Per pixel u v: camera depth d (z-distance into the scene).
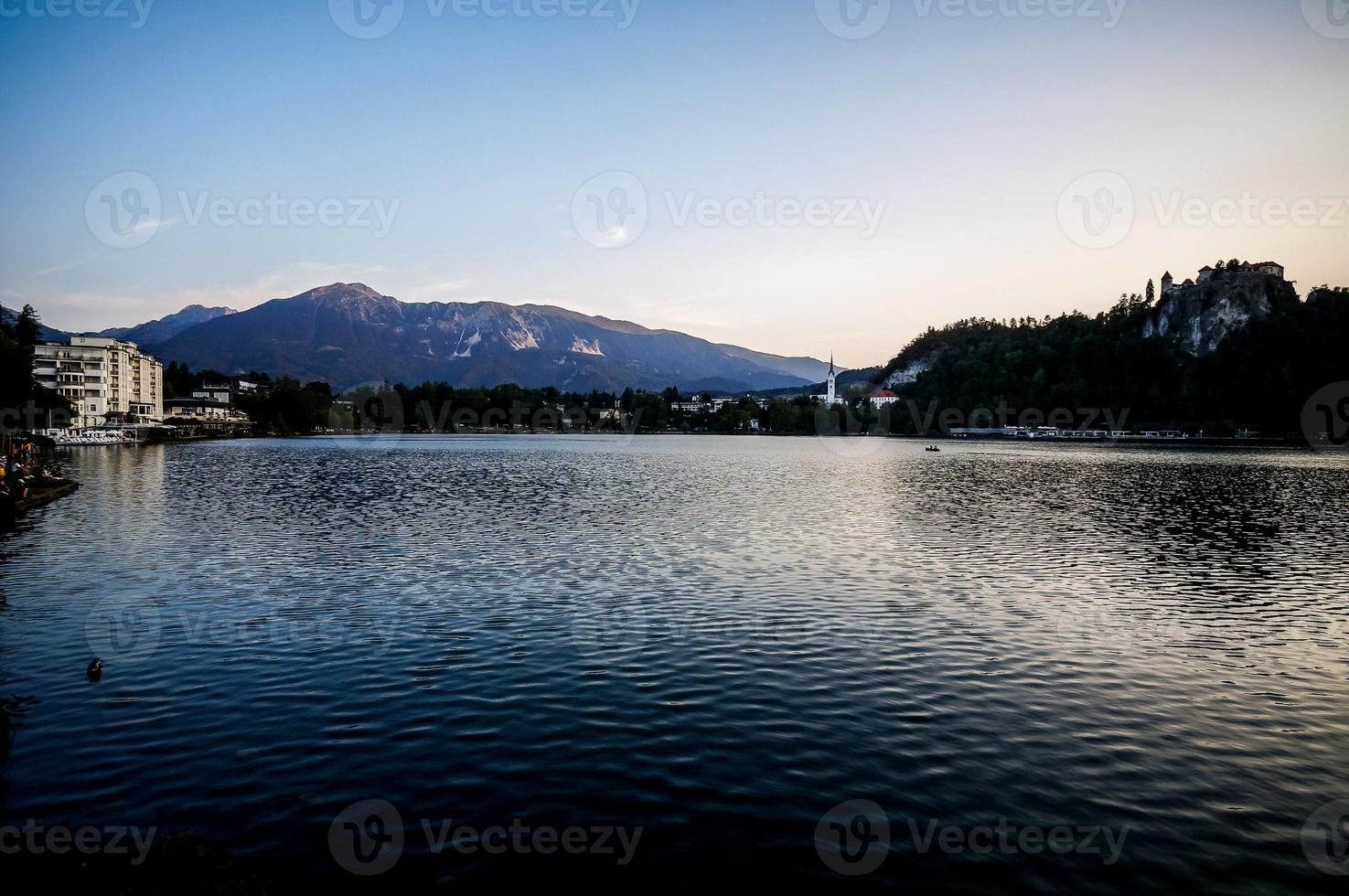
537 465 103.31
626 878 10.69
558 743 14.77
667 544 37.38
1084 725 16.12
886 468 106.81
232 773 13.41
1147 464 117.06
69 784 12.98
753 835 11.78
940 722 16.14
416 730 15.33
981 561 34.00
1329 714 16.94
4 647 20.25
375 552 34.22
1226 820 12.46
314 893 10.16
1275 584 30.09
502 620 23.20
